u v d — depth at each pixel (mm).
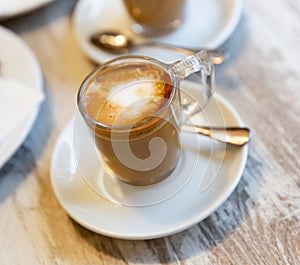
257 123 496
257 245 432
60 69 571
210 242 439
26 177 496
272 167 467
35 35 610
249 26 569
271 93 513
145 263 438
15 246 460
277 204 448
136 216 442
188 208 439
